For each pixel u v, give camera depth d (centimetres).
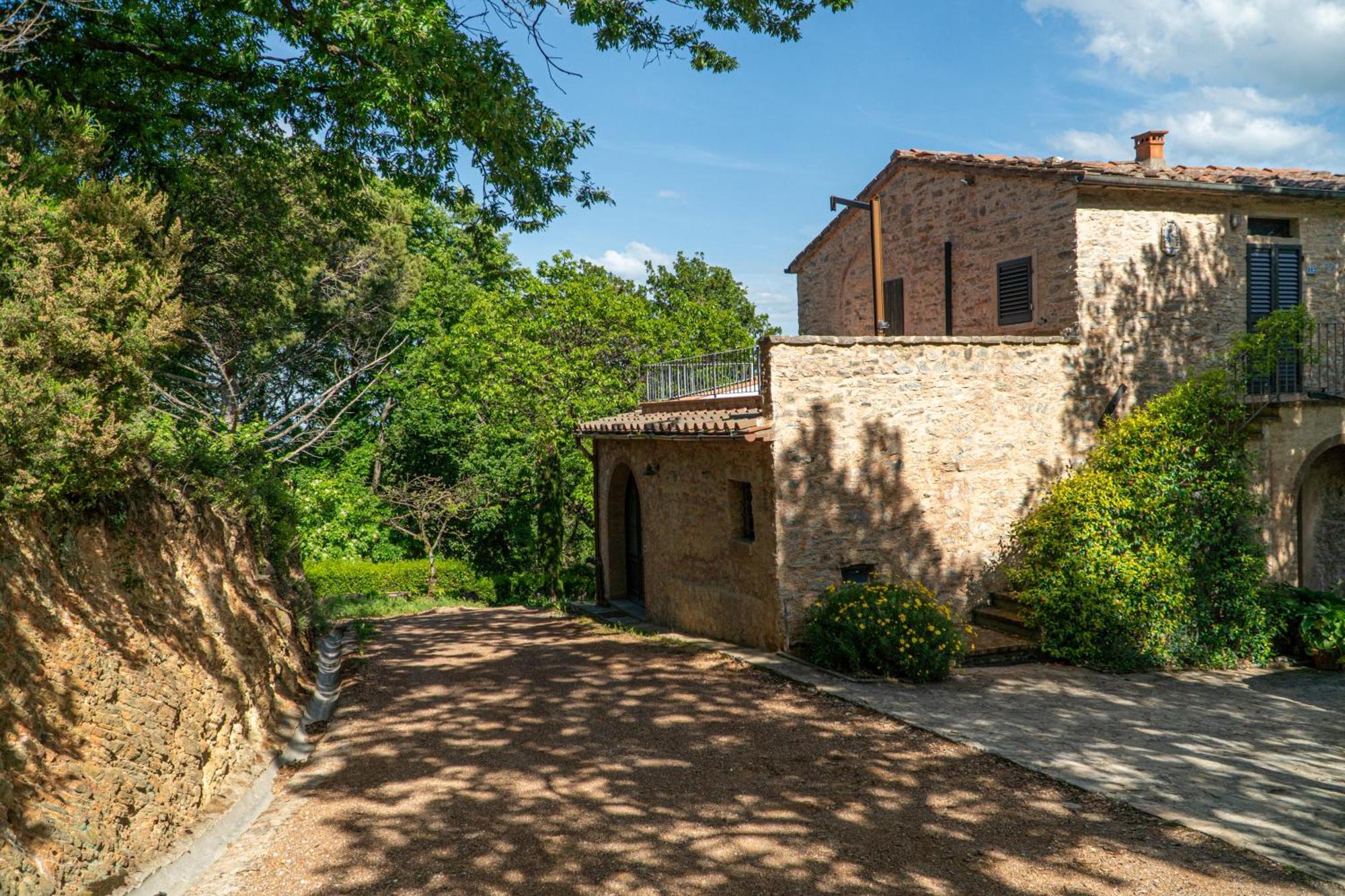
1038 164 1304
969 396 1162
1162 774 665
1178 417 1124
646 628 1417
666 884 505
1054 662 1081
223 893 502
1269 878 496
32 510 546
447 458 3073
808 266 1811
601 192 1299
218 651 741
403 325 2908
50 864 428
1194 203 1265
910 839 558
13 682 474
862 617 983
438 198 1284
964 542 1164
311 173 1416
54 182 588
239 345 2364
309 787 673
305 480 2820
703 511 1277
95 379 552
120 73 1020
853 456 1104
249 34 992
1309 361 1173
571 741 766
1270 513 1205
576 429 1716
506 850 552
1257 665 1084
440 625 1622
